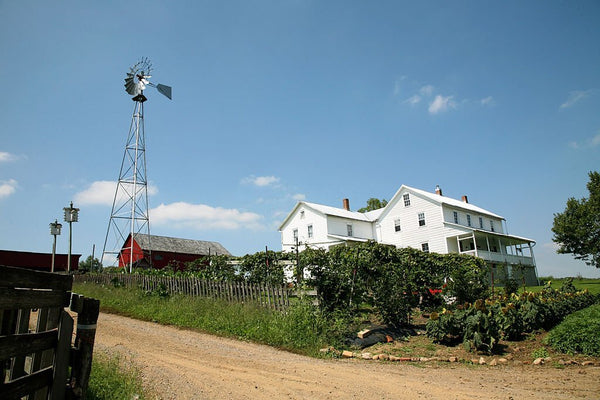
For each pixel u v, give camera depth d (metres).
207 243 54.72
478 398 6.46
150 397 5.75
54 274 4.02
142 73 31.91
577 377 7.96
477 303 10.49
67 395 4.23
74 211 24.30
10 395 3.36
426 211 37.00
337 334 10.91
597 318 10.67
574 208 37.53
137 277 19.06
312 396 6.35
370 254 14.19
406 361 9.46
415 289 14.98
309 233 39.50
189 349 9.47
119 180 30.45
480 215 41.81
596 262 36.22
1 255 27.78
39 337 3.79
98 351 8.48
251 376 7.41
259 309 12.73
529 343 10.94
